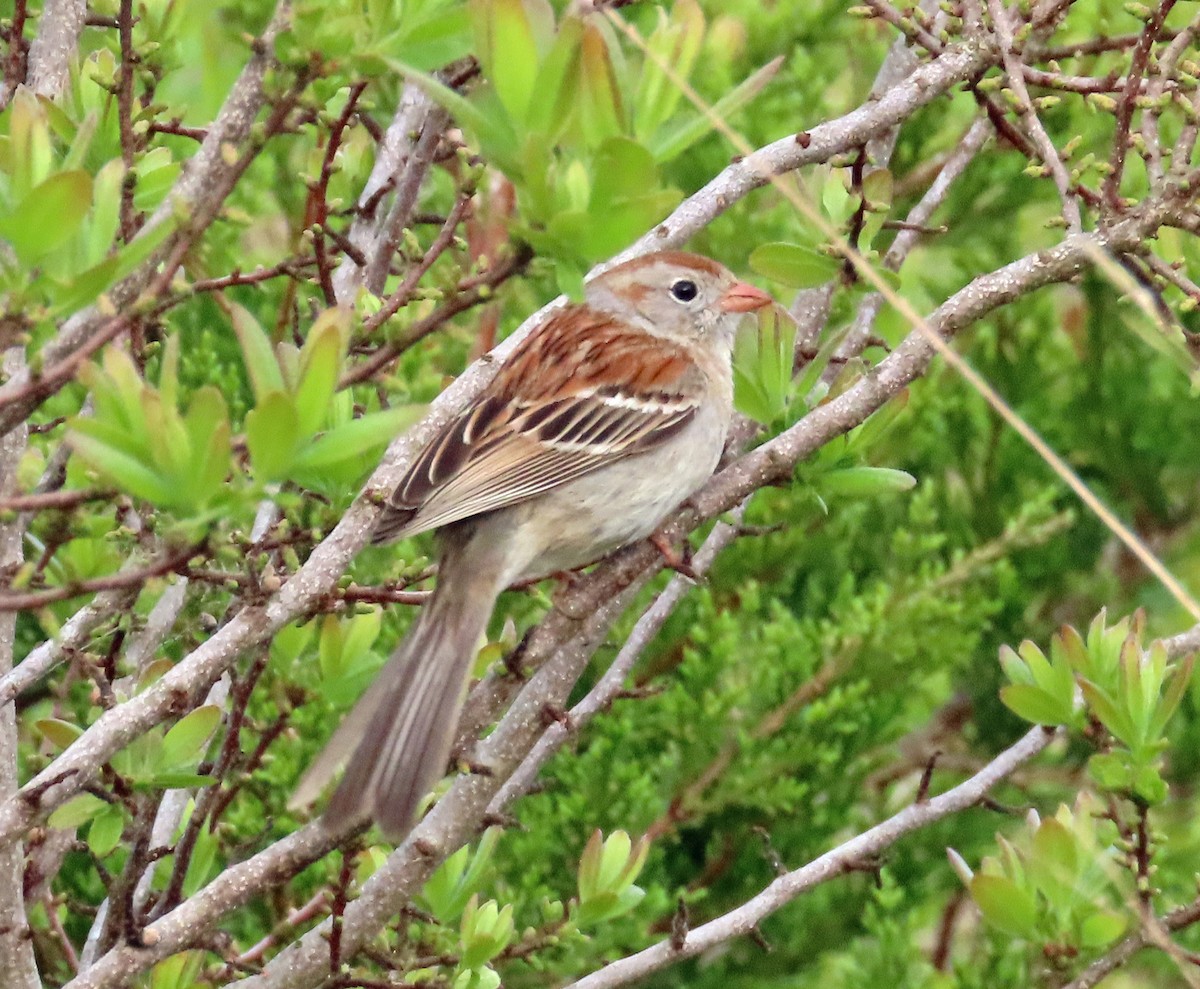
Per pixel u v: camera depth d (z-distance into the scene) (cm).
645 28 1176
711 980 1233
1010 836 1271
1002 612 1414
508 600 1252
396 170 886
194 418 486
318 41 539
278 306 1277
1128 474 1451
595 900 759
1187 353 713
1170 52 716
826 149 761
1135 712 683
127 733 573
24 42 771
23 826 561
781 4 1402
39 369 499
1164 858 1194
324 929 708
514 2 515
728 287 901
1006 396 1428
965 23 777
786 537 1324
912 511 1282
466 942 742
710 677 1205
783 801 1201
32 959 659
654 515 798
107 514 704
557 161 588
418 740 669
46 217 489
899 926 1145
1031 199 1395
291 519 777
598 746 1193
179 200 514
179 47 770
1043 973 721
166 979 708
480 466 761
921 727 1521
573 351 818
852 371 809
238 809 1105
